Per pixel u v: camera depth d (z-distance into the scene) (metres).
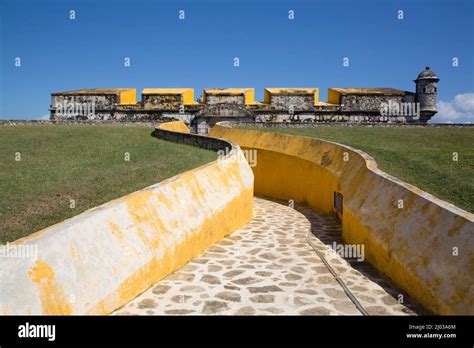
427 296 5.70
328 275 7.41
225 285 6.78
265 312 5.78
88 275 5.02
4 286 3.95
